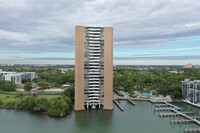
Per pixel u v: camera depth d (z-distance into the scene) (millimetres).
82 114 137125
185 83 189750
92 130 108500
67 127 112188
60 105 138000
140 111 150625
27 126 113312
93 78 149250
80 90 144875
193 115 139750
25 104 151250
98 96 151625
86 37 147000
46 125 115062
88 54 147875
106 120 126250
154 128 113250
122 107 163000
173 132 107688
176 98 192750
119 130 109125
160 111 151500
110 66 147125
